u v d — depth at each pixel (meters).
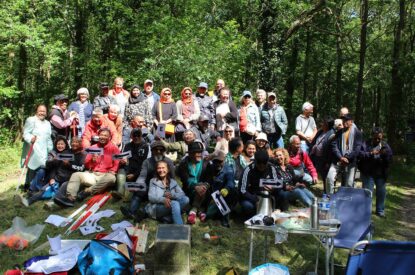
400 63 16.19
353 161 7.61
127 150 7.31
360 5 20.20
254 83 15.81
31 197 7.25
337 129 7.75
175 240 4.98
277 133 8.92
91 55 16.27
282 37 16.36
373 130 7.80
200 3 16.06
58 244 5.60
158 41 13.16
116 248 4.85
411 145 15.66
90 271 4.68
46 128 7.80
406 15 19.25
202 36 13.12
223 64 12.90
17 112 15.74
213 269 5.46
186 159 6.85
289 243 6.14
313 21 19.44
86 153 7.54
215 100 8.84
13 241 5.85
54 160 7.49
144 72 12.60
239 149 7.05
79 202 7.17
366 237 5.41
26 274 4.89
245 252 5.87
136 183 6.38
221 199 6.34
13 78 15.95
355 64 24.20
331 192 7.64
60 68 17.31
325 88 23.88
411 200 9.55
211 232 6.30
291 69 20.27
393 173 12.85
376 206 7.80
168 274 4.95
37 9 14.99
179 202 6.43
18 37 14.14
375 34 23.42
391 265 3.69
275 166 6.78
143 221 6.43
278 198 6.45
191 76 11.92
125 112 8.43
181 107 8.48
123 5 15.67
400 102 16.36
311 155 8.20
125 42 15.98
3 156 12.52
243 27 17.86
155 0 15.72
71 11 16.28
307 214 4.98
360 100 16.75
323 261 5.73
